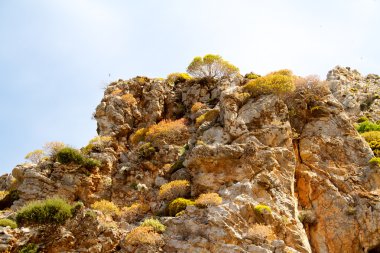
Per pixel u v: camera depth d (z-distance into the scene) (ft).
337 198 91.81
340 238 87.61
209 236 77.87
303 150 100.27
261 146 95.40
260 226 78.33
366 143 102.89
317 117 106.11
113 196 107.76
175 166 106.83
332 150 100.32
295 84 112.37
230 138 99.60
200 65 147.95
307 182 95.45
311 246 88.74
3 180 129.59
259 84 107.34
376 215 86.94
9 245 75.46
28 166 113.39
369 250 85.71
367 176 95.35
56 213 80.12
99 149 118.42
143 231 79.56
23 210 80.53
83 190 105.91
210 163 93.56
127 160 118.73
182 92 144.66
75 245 79.36
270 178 89.92
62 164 107.65
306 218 90.79
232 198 85.97
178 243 78.79
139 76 152.87
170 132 121.19
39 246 77.46
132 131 132.98
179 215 85.30
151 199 102.73
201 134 106.83
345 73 198.49
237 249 74.49
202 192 92.12
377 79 199.11
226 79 136.26
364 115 160.86
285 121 101.19
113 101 137.08
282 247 75.87
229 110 103.40
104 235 81.87
